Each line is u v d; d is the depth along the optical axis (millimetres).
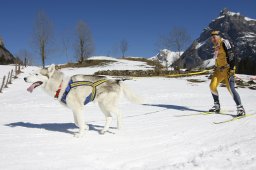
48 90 6945
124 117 9008
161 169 4359
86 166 4645
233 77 8523
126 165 4676
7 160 4902
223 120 8000
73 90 6645
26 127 7617
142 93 15781
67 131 7125
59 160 4918
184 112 9711
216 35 8805
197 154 5113
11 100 14477
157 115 9234
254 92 18328
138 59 53750
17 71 28203
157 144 5832
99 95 6805
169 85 20094
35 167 4590
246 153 4844
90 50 49062
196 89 18250
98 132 6969
